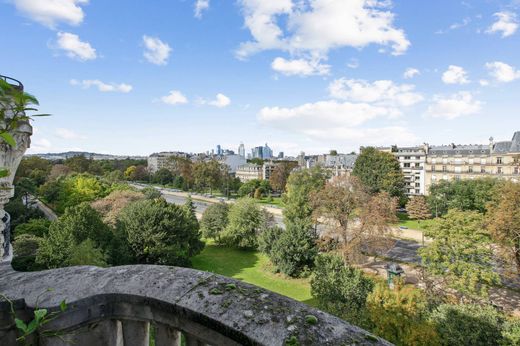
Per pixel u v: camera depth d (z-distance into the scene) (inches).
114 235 1027.9
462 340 528.1
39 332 81.0
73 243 797.9
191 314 76.2
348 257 1096.2
